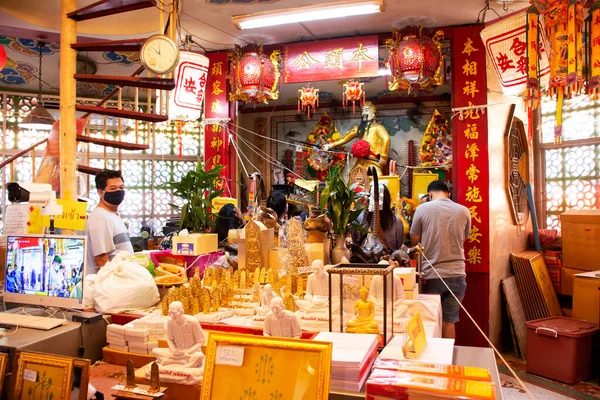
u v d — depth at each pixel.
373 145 7.80
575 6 3.58
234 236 4.13
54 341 2.35
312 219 3.69
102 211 3.62
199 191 4.15
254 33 5.80
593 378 4.58
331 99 8.51
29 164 7.79
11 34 5.84
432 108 8.15
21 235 2.71
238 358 1.69
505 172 5.73
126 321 2.86
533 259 5.65
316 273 2.82
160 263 3.81
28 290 2.67
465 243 5.33
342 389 1.87
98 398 2.00
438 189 4.72
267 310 2.73
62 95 3.93
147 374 2.11
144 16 5.66
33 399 1.85
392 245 4.55
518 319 5.48
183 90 5.19
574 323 4.74
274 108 8.76
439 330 3.15
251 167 8.76
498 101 5.55
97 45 3.94
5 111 7.76
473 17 5.34
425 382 1.64
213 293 2.94
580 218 5.58
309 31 5.76
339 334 2.26
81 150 7.95
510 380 4.55
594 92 3.66
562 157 6.25
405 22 5.48
